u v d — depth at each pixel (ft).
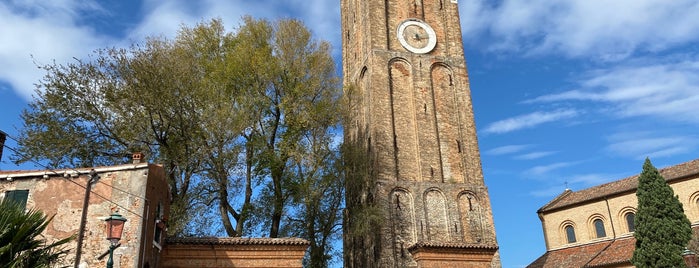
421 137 157.07
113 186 75.97
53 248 65.10
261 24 133.08
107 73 112.16
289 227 122.52
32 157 107.96
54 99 110.63
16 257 48.24
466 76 171.12
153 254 81.20
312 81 129.70
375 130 153.38
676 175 163.43
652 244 131.34
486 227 149.18
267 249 90.68
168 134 112.57
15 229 48.55
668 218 132.46
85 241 72.54
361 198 147.84
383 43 166.71
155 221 81.15
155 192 80.69
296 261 91.35
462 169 156.87
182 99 112.27
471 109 166.20
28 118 110.63
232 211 117.80
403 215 144.05
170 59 115.44
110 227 58.08
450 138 160.66
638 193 139.85
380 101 157.69
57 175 76.02
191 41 128.47
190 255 87.66
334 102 133.69
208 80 117.91
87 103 111.04
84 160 111.34
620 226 170.71
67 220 73.51
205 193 114.32
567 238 185.06
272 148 120.78
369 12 169.27
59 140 108.88
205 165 113.50
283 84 128.67
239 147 112.88
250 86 124.57
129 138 110.32
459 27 179.01
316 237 126.11
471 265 101.45
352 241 151.53
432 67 169.37
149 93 109.40
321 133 128.98
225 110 112.27
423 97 163.32
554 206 190.60
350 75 185.98
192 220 110.52
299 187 118.42
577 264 162.81
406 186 147.74
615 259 151.23
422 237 141.90
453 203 149.07
